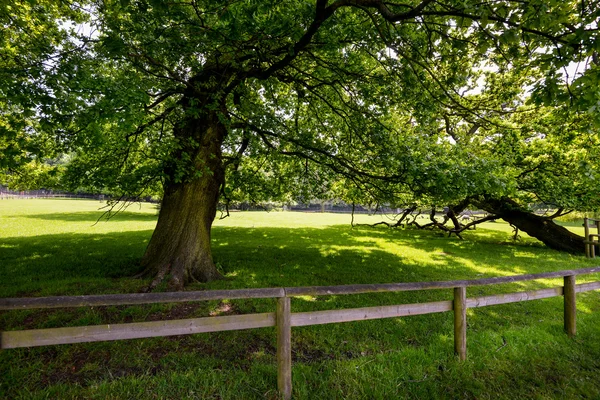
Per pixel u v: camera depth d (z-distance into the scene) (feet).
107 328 8.40
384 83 22.33
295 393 10.16
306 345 13.66
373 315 11.17
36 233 46.85
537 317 18.02
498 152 31.83
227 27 15.12
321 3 14.21
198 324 9.09
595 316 18.06
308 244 41.55
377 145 24.00
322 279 23.88
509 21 10.91
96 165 22.40
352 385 10.71
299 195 38.68
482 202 45.75
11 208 101.50
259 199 36.60
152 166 21.18
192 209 22.70
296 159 31.37
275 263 28.81
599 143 28.14
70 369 10.99
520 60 15.79
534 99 12.69
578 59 11.21
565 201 34.40
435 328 15.88
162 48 16.72
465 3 11.09
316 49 21.74
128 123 13.78
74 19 20.22
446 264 31.42
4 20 15.76
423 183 20.66
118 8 16.57
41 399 9.20
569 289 15.58
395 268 28.55
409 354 12.78
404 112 28.84
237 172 31.86
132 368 11.21
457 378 11.44
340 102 28.55
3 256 29.12
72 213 87.61
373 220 96.53
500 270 29.32
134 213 98.84
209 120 23.67
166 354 12.25
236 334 14.20
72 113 13.26
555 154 30.81
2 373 10.43
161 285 19.53
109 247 34.53
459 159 22.02
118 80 15.21
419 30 18.84
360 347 13.62
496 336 14.92
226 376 10.82
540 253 39.58
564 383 11.56
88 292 17.90
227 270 25.75
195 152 23.02
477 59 24.63
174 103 25.22
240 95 25.50
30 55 14.25
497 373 12.02
